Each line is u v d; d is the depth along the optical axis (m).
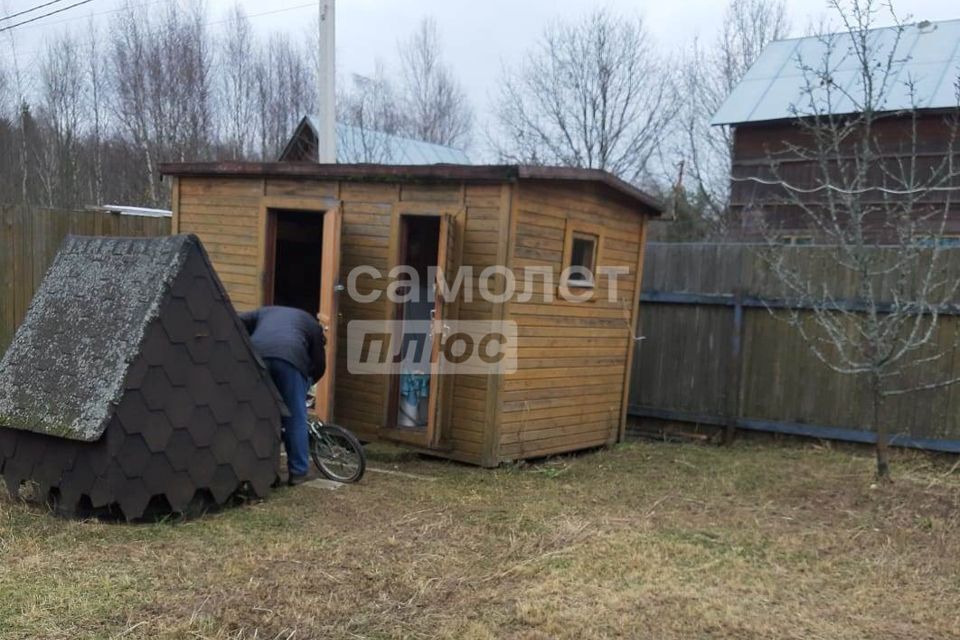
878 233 9.70
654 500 5.87
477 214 6.47
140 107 21.61
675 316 8.67
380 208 6.93
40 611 3.42
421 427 7.04
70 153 22.69
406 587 3.90
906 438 7.43
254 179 7.49
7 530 4.44
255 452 5.32
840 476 6.64
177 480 4.80
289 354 5.78
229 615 3.45
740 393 8.31
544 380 7.03
